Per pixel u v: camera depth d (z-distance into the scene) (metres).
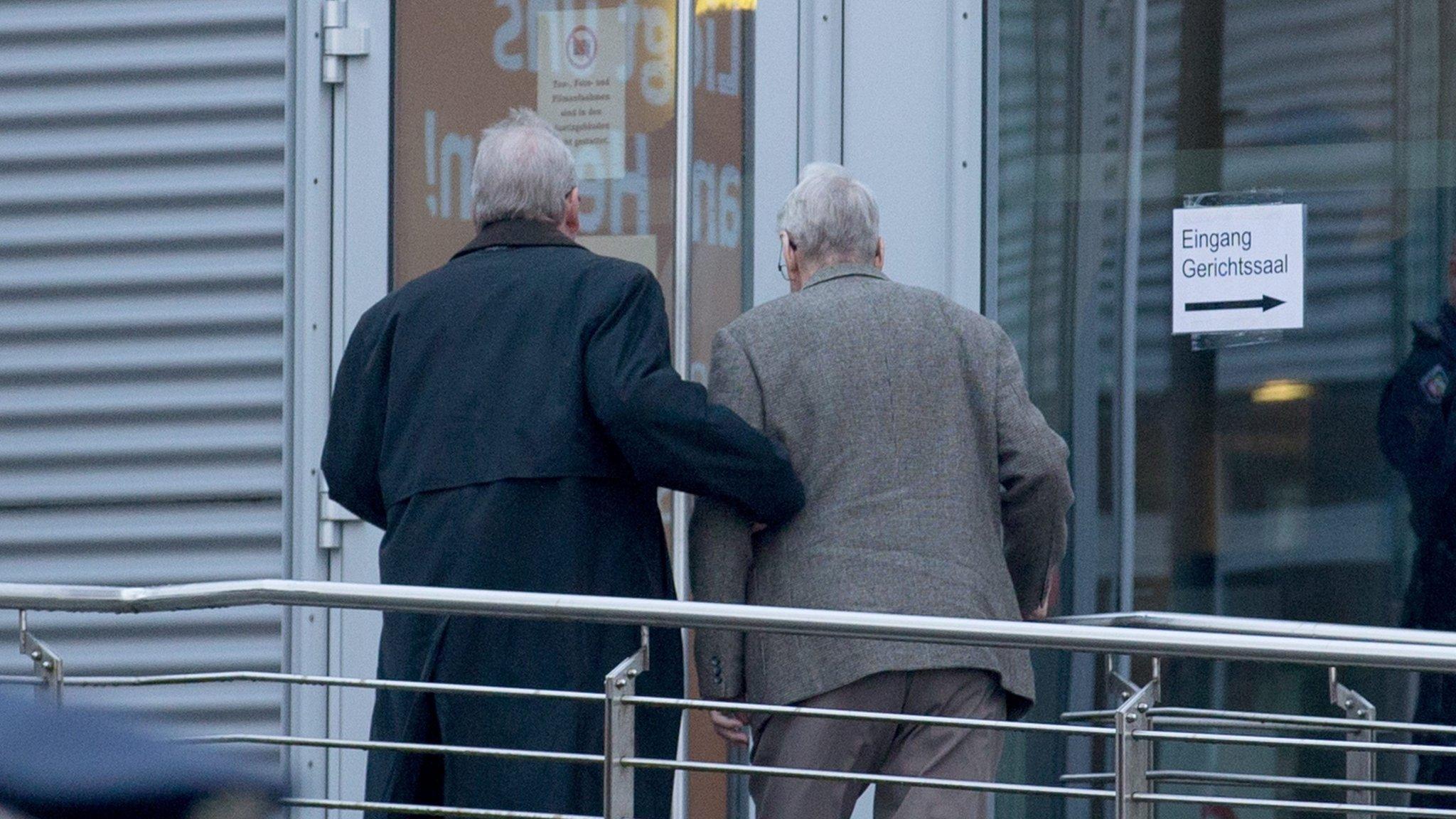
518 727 11.18
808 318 11.83
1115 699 15.48
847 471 11.55
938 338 11.87
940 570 11.36
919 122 15.59
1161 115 15.63
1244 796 15.46
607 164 15.59
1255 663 15.48
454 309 11.70
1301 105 15.50
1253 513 15.46
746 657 11.73
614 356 11.12
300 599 10.80
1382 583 15.28
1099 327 15.66
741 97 15.58
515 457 11.29
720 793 15.08
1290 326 15.46
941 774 11.46
